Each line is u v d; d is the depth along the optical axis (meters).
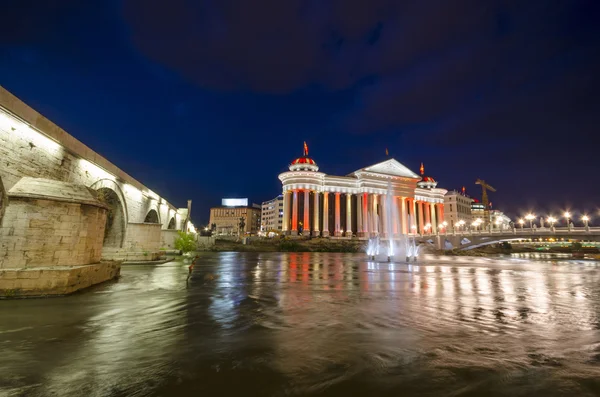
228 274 20.34
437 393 4.41
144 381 4.68
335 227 97.06
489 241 69.88
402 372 5.08
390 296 12.45
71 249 12.41
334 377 4.87
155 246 26.97
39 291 10.98
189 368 5.17
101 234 14.89
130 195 27.39
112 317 8.55
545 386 4.65
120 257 24.84
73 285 11.87
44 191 11.88
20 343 6.36
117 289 13.09
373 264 33.22
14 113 11.92
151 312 9.18
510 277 21.28
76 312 9.03
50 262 11.79
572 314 9.49
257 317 8.72
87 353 5.82
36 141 13.66
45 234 11.74
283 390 4.44
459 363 5.49
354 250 77.62
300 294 12.74
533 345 6.49
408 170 110.75
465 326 7.92
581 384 4.73
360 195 101.12
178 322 8.09
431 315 9.12
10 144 11.95
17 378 4.76
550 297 12.80
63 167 16.06
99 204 13.73
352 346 6.30
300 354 5.84
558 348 6.32
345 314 9.16
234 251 67.25
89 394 4.30
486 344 6.52
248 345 6.33
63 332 7.12
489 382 4.76
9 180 11.88
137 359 5.54
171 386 4.54
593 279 20.44
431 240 83.00
